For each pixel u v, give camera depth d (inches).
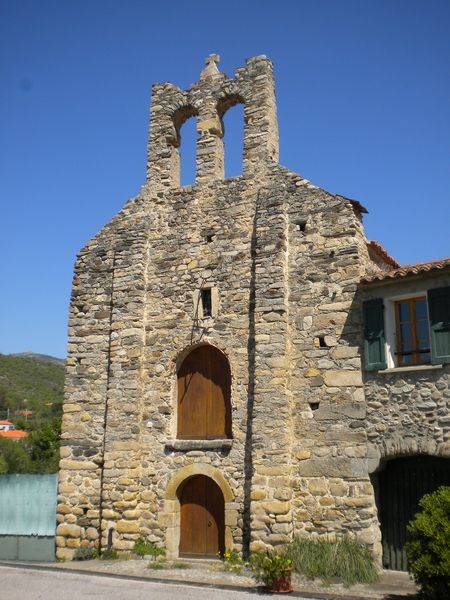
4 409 3508.9
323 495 558.9
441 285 539.8
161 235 708.0
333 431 568.4
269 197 644.7
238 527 587.2
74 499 664.4
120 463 645.3
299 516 562.9
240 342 630.5
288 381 591.5
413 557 426.9
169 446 637.9
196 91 739.4
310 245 621.0
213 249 672.4
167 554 613.6
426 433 526.6
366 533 535.5
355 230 604.4
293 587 489.7
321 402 579.8
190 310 666.8
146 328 684.7
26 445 2076.8
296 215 636.1
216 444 615.5
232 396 620.7
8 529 692.7
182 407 657.6
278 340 597.0
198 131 723.4
